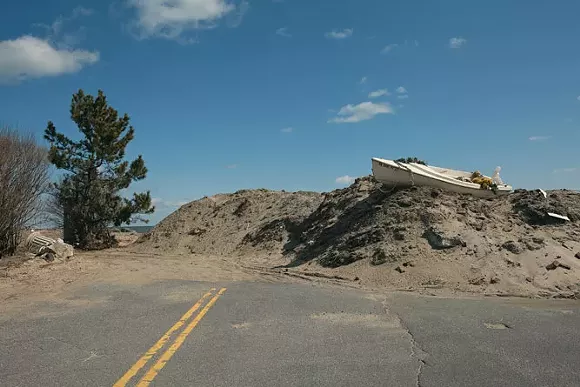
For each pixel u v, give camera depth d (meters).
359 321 8.39
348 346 6.75
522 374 5.55
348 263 16.08
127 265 17.80
